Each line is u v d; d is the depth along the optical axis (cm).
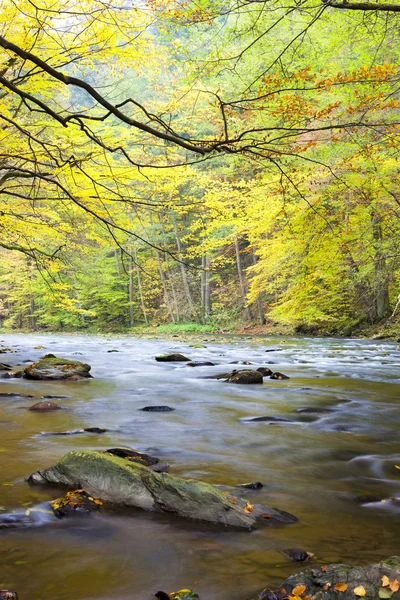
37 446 415
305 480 350
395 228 1595
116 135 892
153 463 367
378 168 1186
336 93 1064
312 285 2014
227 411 606
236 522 261
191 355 1449
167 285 3969
